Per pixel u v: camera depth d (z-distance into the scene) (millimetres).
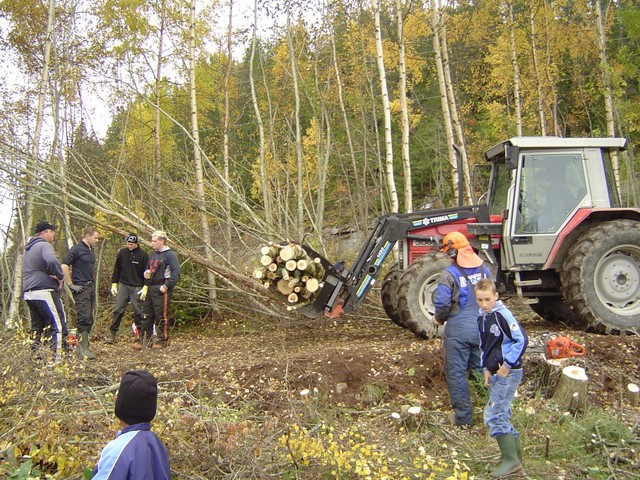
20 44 13641
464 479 3662
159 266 8203
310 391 5543
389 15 16047
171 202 12461
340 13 14922
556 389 5270
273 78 18250
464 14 16891
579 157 7430
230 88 17156
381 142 19828
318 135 14406
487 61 17812
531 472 4109
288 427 4383
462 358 4910
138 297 8766
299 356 6332
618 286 7152
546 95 17625
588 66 19250
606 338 6410
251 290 10148
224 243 11359
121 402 2748
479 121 19953
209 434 4160
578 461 4352
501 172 8055
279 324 9422
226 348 7945
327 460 3898
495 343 4160
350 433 4270
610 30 20406
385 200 18312
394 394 5570
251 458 4023
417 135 18625
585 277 6938
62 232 13266
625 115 14984
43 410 4258
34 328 6996
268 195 12500
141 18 14008
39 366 5227
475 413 5078
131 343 9031
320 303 7230
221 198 12102
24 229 10844
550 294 7512
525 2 16188
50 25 12109
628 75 14711
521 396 5336
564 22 18000
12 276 11797
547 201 7332
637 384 5656
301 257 6980
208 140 16984
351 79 15961
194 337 9828
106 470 2594
